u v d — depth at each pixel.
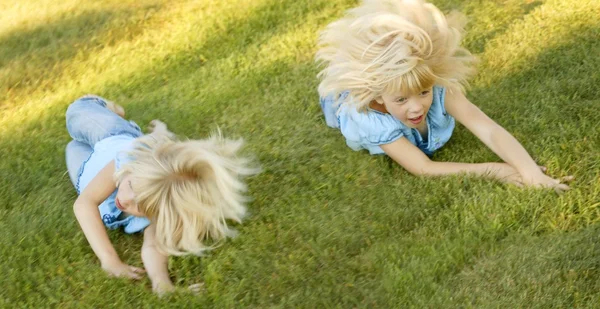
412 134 3.09
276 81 3.83
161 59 4.19
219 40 4.28
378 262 2.60
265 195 3.03
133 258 2.82
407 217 2.79
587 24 3.81
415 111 2.84
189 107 3.71
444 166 2.97
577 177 2.83
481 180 2.88
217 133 3.49
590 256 2.42
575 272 2.36
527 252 2.49
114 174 2.85
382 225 2.76
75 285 2.63
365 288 2.51
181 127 3.57
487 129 2.96
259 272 2.63
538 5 4.12
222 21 4.43
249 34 4.30
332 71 2.93
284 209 2.93
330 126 3.41
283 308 2.47
